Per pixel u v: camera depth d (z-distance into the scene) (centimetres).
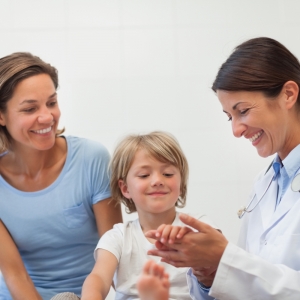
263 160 319
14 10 321
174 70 322
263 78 138
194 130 321
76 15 322
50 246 188
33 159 184
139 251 165
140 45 322
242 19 324
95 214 191
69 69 320
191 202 318
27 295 176
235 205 318
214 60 322
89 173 189
